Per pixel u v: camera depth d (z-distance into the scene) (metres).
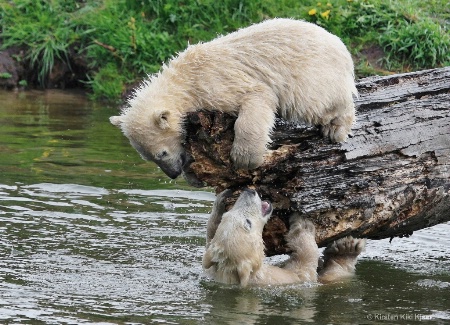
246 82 10.83
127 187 16.92
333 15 24.88
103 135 21.41
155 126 10.91
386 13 24.86
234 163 10.82
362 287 11.83
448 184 11.52
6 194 15.85
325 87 10.95
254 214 11.52
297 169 11.08
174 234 14.16
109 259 12.67
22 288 11.11
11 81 27.02
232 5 26.42
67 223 14.37
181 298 11.01
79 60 27.06
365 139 11.27
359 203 11.09
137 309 10.42
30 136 20.84
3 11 28.25
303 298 11.20
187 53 11.22
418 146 11.44
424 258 13.51
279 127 11.12
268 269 11.92
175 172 11.25
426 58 23.66
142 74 26.05
